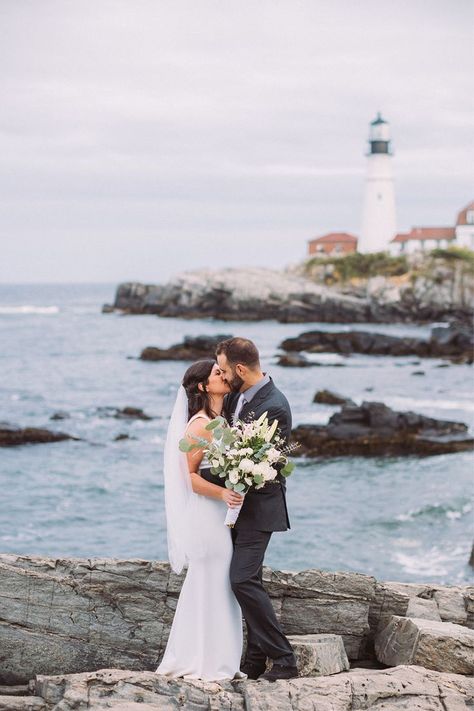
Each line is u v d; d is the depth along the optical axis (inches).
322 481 913.5
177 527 220.7
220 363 220.7
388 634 238.5
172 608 235.9
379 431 1081.4
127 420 1347.2
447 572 591.5
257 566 219.0
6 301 6830.7
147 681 207.0
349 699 204.1
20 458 1035.3
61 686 206.2
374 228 4901.6
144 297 4190.5
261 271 3914.9
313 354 2433.6
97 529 724.7
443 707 203.9
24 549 659.4
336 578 243.8
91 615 234.5
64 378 2030.0
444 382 1865.2
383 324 3614.7
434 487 872.3
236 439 211.6
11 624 231.9
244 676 221.5
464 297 3609.7
